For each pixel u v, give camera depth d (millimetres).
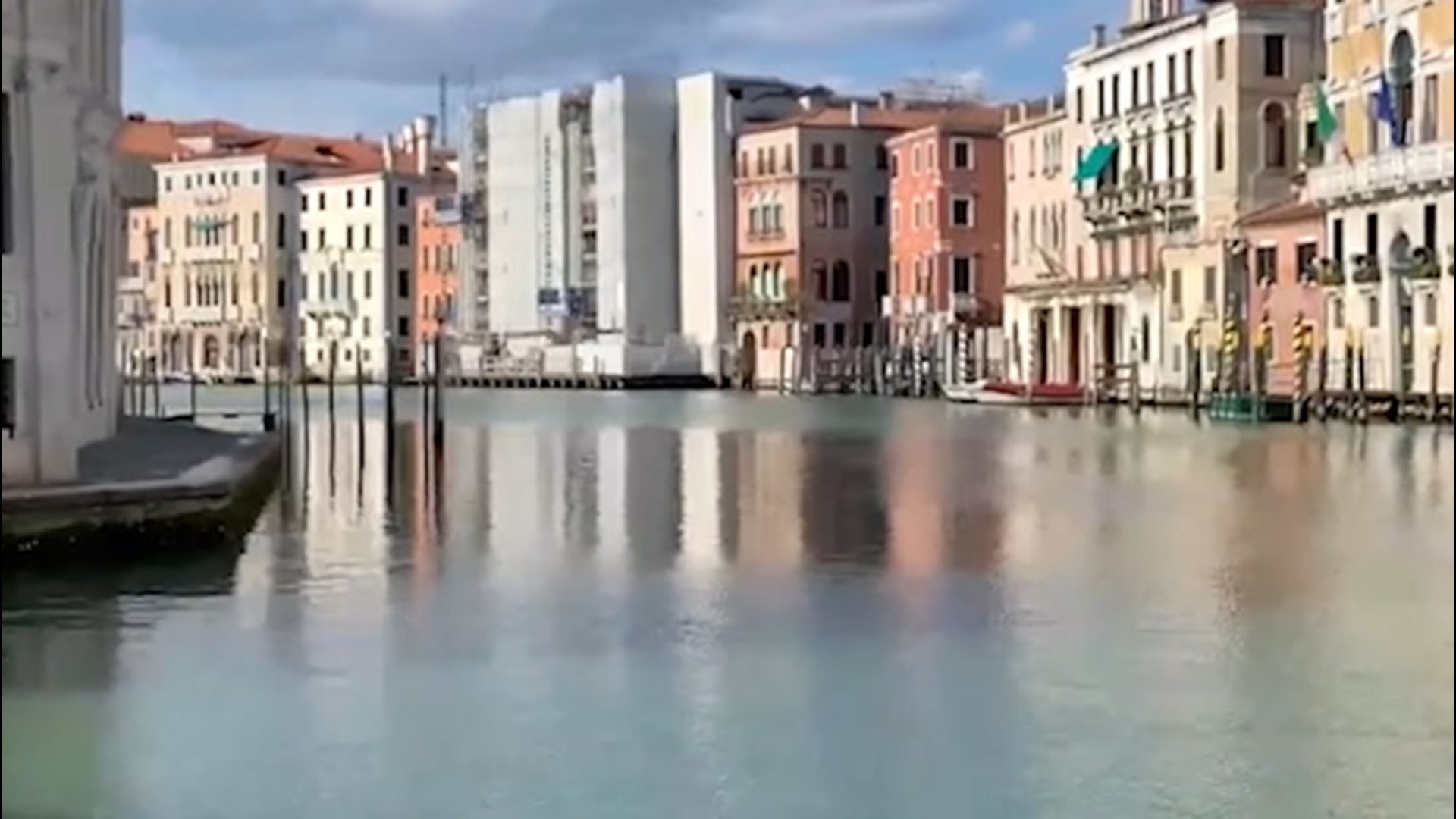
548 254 128250
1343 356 67125
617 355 121625
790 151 113250
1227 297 74562
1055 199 92750
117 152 36438
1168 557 26859
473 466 47688
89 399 32500
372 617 20656
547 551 27500
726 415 82562
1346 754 14391
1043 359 92375
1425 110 62906
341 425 70062
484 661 18156
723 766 14055
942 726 15320
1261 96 76938
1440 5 61469
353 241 140750
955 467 46656
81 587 20719
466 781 13547
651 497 37781
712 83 119125
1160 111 82250
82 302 29797
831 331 112812
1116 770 13922
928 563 25953
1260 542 28797
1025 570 25172
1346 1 68000
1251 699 16297
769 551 27484
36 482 21156
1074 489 39562
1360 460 48000
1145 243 84000
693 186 121125
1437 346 61531
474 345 133375
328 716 15641
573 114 126375
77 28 27156
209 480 22859
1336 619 20750
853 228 113250
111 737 14672
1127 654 18562
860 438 61125
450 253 137625
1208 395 75312
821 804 13016
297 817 12672
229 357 142125
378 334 138875
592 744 14758
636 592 22922
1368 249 65750
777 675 17484
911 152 105688
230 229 143000
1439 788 13344
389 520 32219
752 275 116562
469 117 135125
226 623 19812
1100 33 89125
